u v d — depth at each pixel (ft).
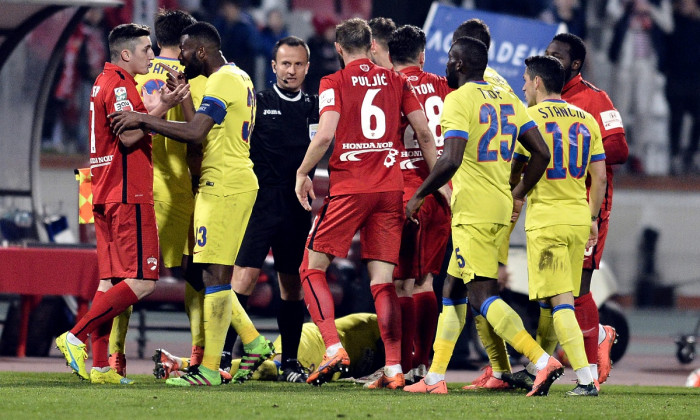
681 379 103.40
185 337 147.54
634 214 231.50
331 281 110.42
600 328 77.92
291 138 79.82
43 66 164.04
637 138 235.40
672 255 231.50
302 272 70.90
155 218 71.36
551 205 68.03
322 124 69.26
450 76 68.74
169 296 109.60
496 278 67.31
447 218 75.66
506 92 68.13
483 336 73.36
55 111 195.31
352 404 59.57
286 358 81.66
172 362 78.48
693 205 231.91
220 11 204.33
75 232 151.53
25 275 99.40
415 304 77.51
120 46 71.15
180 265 76.59
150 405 57.06
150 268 70.54
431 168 71.77
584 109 78.43
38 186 117.91
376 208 69.87
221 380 73.20
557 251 67.56
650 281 230.89
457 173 67.10
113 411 54.29
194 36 71.20
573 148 68.49
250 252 79.30
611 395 71.51
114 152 70.03
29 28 115.14
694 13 235.61
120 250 70.38
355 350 83.66
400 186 70.49
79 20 115.55
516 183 72.43
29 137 120.26
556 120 68.90
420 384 69.41
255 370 78.95
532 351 65.82
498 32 106.73
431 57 104.83
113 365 77.30
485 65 67.97
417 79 76.79
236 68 71.92
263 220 79.51
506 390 73.51
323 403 59.88
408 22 127.85
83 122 198.49
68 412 53.67
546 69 70.13
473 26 77.36
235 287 79.66
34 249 99.71
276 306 111.34
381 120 69.92
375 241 70.33
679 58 235.40
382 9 128.16
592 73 232.53
